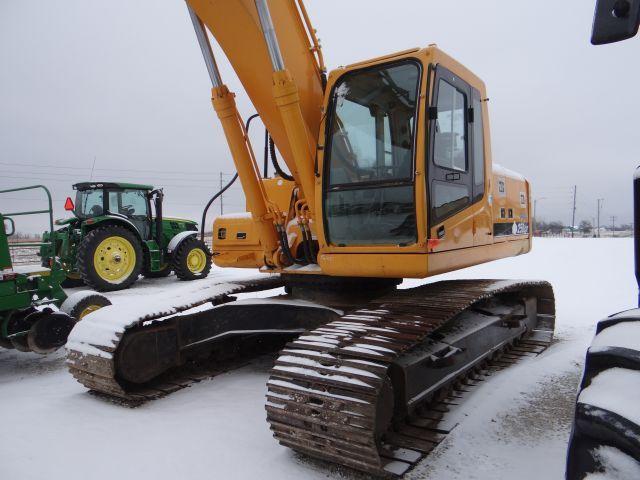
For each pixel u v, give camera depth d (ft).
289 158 13.34
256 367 15.65
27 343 16.57
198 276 39.34
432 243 11.18
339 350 9.21
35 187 17.52
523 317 16.61
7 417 12.04
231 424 11.27
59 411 12.38
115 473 9.22
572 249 55.72
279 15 11.84
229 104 12.79
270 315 13.99
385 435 10.15
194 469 9.29
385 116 11.79
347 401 8.33
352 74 12.09
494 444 10.02
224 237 16.56
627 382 5.02
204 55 12.60
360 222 12.01
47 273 17.42
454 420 11.11
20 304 16.08
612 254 48.47
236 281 16.40
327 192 12.37
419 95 11.16
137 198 38.06
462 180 13.07
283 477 8.92
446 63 12.05
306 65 12.54
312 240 13.41
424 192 10.97
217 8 11.01
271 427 9.40
